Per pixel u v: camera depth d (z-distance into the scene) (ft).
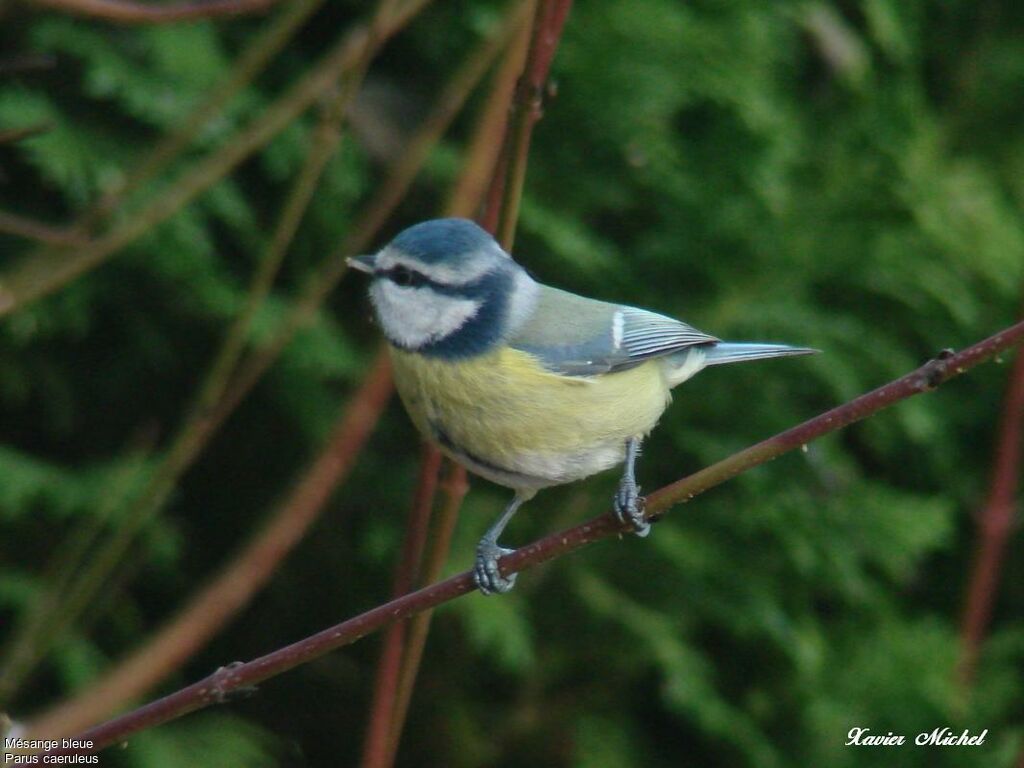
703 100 35.70
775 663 36.14
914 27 38.09
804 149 37.17
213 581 31.27
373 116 33.09
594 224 36.55
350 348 33.55
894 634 36.47
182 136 24.09
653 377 26.03
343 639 19.15
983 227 36.60
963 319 35.86
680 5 35.17
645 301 36.06
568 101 35.01
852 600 35.94
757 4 35.04
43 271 24.99
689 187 35.58
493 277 24.32
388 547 33.88
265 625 35.70
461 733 35.45
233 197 31.78
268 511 35.12
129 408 33.88
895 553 35.42
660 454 35.99
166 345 33.32
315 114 32.48
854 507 35.63
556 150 35.45
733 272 35.99
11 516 30.30
